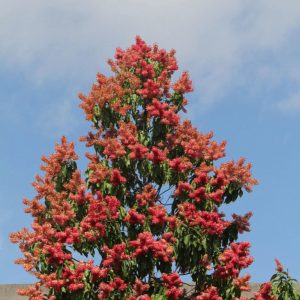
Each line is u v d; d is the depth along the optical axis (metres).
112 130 19.16
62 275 16.83
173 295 17.00
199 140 18.86
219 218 17.77
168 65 20.42
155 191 18.03
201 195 17.92
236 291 17.38
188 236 17.30
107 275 17.11
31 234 17.83
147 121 19.39
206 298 16.92
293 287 17.36
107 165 18.66
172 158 18.98
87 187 18.45
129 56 20.23
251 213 18.08
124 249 17.02
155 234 18.16
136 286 16.89
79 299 16.67
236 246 17.62
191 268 17.66
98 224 17.31
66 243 17.19
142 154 18.28
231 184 18.20
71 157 18.86
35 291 17.38
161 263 17.27
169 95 19.83
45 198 18.47
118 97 19.33
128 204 18.50
